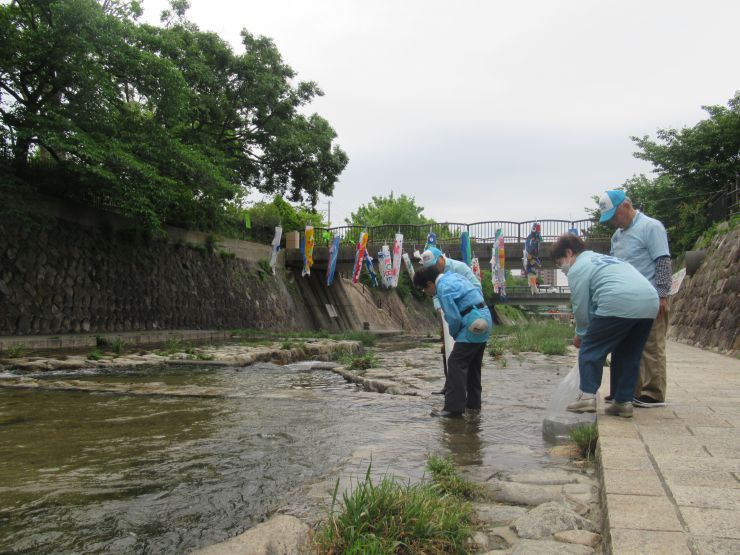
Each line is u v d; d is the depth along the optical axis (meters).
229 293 22.02
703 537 1.71
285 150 24.27
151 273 17.94
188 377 7.56
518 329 23.83
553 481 2.76
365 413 4.87
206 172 16.75
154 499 2.57
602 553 1.84
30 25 13.88
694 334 13.66
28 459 3.26
